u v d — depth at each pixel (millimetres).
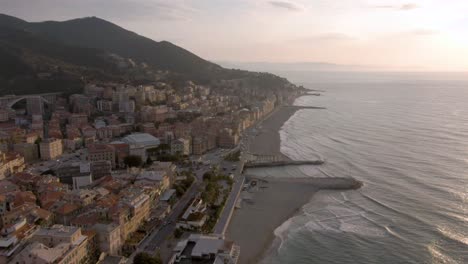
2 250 139125
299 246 177875
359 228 194250
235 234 189625
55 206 192875
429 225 193000
